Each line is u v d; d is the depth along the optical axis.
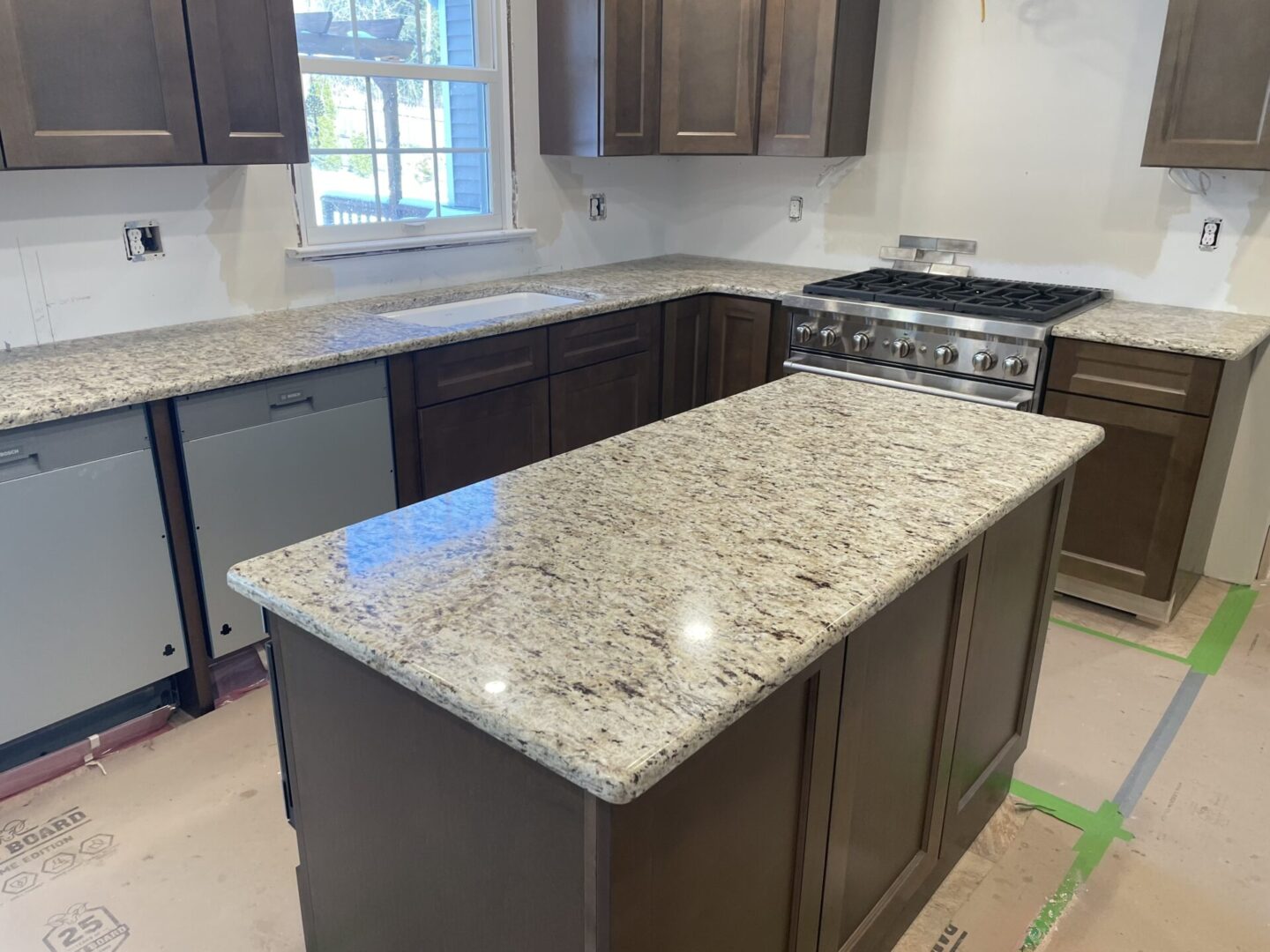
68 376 2.11
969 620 1.52
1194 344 2.49
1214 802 2.10
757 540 1.27
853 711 1.24
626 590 1.13
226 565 2.30
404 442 2.63
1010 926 1.76
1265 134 2.47
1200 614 2.92
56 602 2.02
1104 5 2.95
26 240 2.34
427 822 1.11
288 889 1.82
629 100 3.40
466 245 3.41
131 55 2.11
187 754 2.22
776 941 1.27
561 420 3.12
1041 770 2.20
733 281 3.52
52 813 2.02
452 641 1.01
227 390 2.19
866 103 3.49
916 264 3.55
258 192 2.78
